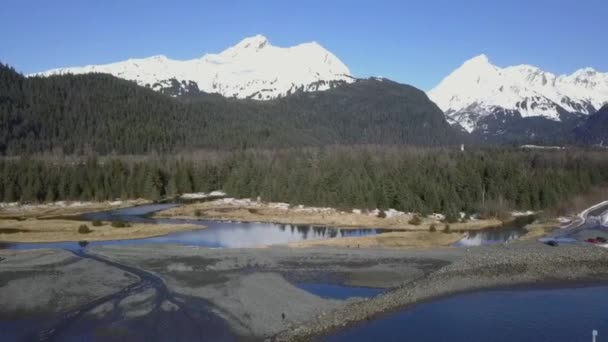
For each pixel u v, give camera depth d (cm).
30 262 8350
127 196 17975
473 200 14812
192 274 7731
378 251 9512
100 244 10662
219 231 12462
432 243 10644
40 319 5884
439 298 6906
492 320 6138
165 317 5894
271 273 7844
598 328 5922
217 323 5728
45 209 15788
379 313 6275
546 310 6494
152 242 10919
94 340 5309
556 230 11625
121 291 6850
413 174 15688
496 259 8575
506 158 19562
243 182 17862
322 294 7050
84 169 18138
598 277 7869
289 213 14712
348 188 15088
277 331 5550
